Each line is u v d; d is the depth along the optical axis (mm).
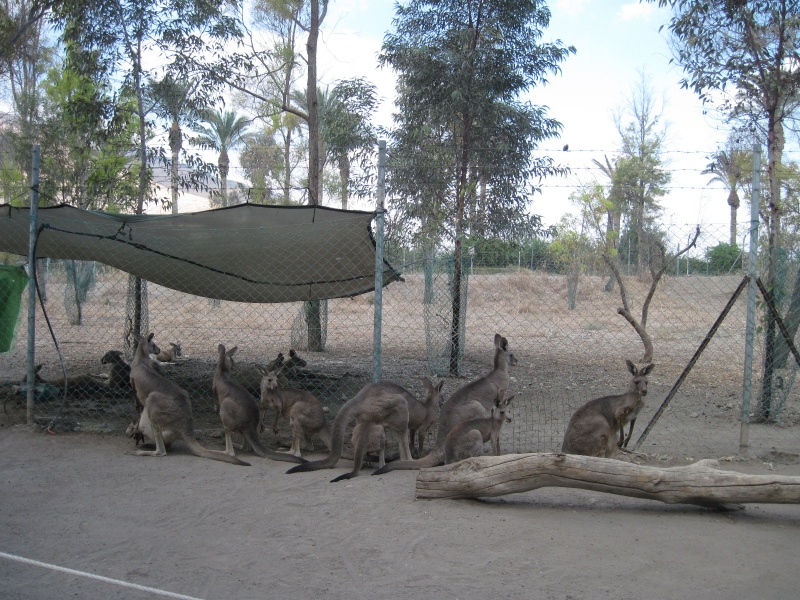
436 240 12828
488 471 6066
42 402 9773
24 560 4402
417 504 6137
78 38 13852
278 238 8781
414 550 5094
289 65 15398
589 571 4762
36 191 8461
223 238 8797
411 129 13695
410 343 17109
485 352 15992
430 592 4434
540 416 9992
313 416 7840
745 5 9797
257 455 7785
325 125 17328
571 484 5902
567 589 4492
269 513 5875
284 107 15289
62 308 21297
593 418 7055
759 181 7668
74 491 6379
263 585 4512
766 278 9766
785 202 12570
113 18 13438
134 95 14609
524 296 15258
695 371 13727
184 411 7719
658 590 4492
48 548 5070
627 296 17500
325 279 10055
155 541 5230
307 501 6207
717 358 15297
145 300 12898
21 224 9094
